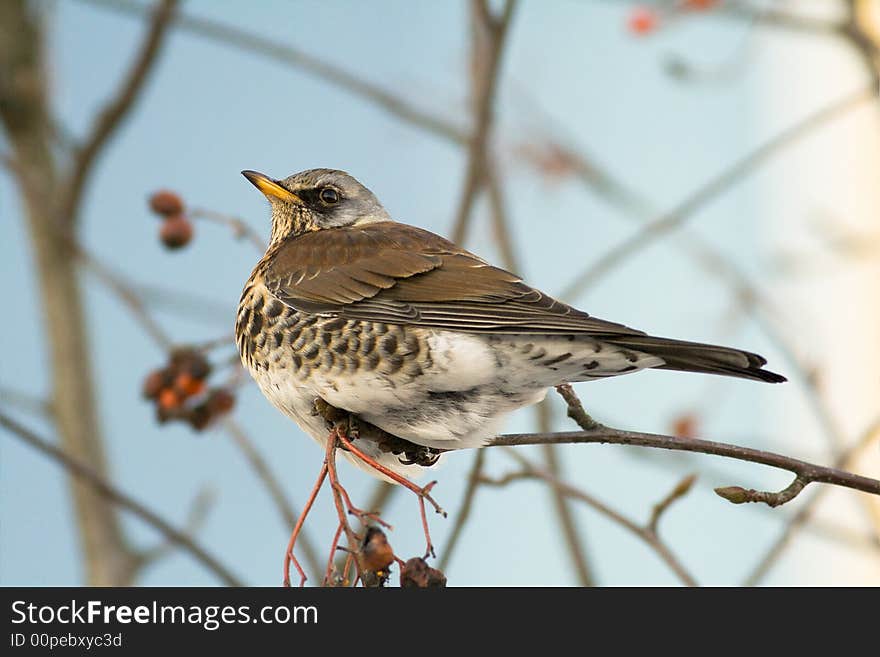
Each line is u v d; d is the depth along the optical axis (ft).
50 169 50.11
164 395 39.17
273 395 36.65
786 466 31.53
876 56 47.67
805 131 49.49
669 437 32.71
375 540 28.81
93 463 47.78
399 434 35.53
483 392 34.71
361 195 43.24
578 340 33.53
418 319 34.99
